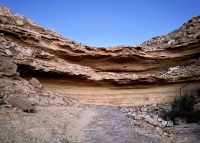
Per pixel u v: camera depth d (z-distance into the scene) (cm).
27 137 399
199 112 938
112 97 1262
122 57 1473
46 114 632
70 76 1159
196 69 1309
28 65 955
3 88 654
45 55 1098
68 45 1302
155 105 1198
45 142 398
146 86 1316
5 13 1091
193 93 1247
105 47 1515
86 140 477
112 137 510
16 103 588
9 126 430
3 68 730
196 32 1529
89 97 1216
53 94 952
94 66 1476
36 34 1138
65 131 521
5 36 1027
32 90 804
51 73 1074
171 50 1570
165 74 1390
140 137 687
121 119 752
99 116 809
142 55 1517
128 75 1341
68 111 783
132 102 1262
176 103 1044
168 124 879
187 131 762
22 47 1006
